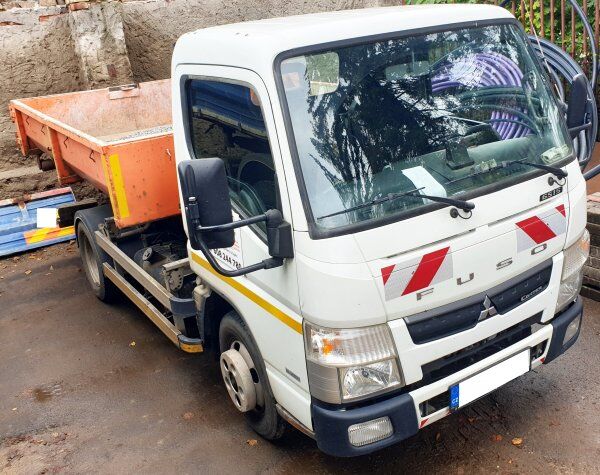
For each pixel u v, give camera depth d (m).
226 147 3.72
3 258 7.72
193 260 4.29
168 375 5.10
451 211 3.18
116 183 4.60
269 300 3.45
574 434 3.96
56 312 6.35
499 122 3.60
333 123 3.21
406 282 3.09
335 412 3.21
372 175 3.20
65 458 4.27
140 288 5.62
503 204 3.34
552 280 3.63
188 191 3.02
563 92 6.34
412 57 3.45
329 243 3.01
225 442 4.25
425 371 3.28
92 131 7.01
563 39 6.90
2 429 4.65
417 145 3.34
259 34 3.41
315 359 3.17
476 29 3.70
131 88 7.10
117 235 5.58
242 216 3.66
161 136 4.70
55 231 7.92
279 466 3.98
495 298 3.38
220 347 4.31
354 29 3.37
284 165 3.13
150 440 4.36
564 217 3.60
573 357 4.68
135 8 8.41
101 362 5.38
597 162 6.50
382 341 3.13
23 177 8.20
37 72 8.20
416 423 3.29
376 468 3.88
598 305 5.30
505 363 3.54
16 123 6.91
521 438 3.98
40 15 8.10
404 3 9.10
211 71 3.68
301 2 9.38
